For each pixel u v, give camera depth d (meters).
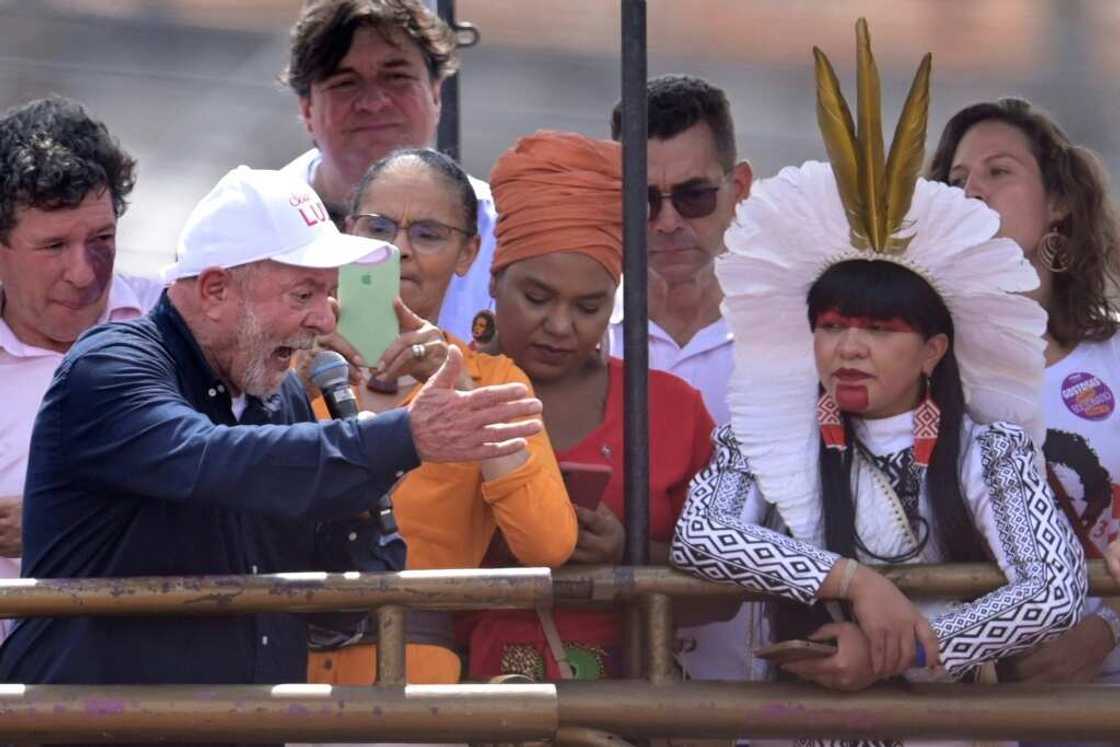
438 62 19.45
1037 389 14.24
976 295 14.02
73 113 16.30
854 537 14.09
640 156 13.77
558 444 15.95
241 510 12.38
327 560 13.80
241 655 13.17
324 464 12.21
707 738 13.45
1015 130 17.53
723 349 18.47
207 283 13.09
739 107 34.88
